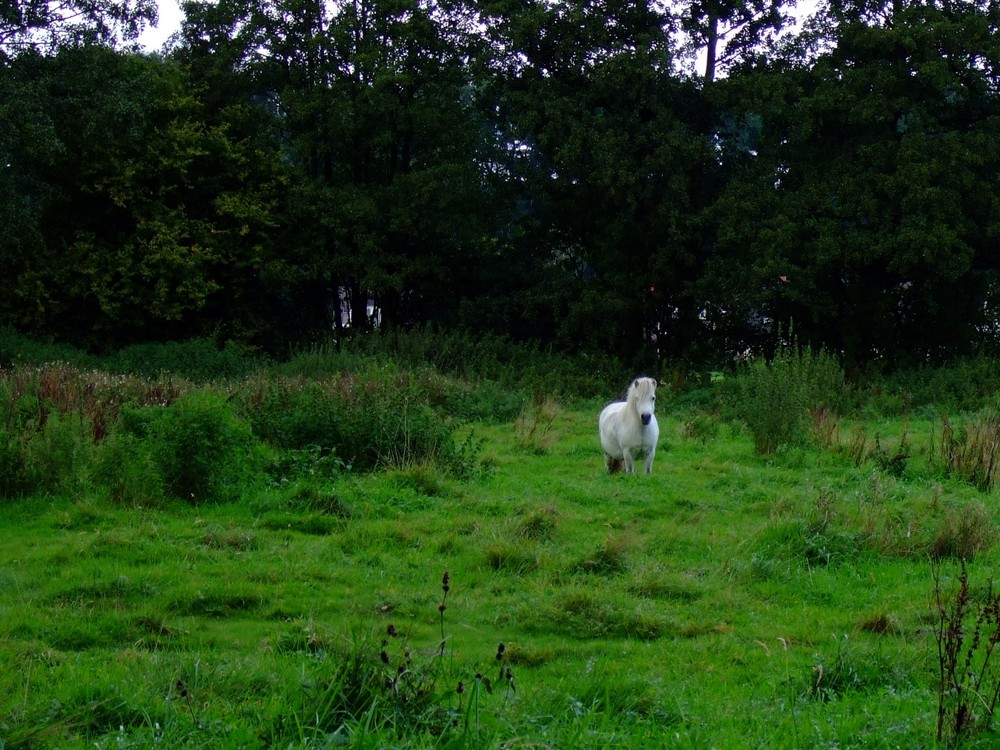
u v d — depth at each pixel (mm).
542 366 29750
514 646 7785
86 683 6531
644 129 31078
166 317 31703
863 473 15164
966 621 8258
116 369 27438
